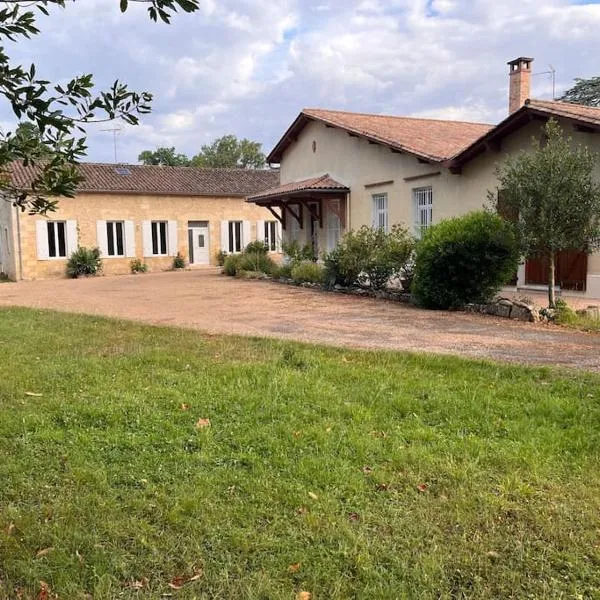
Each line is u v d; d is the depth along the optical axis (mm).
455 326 9016
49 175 2529
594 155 9844
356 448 4027
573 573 2689
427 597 2553
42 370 6289
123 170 29578
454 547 2898
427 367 6160
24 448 4156
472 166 13812
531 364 6160
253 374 5891
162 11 2318
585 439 4109
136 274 26328
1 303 14148
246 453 4008
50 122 2336
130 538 3023
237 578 2699
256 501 3359
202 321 10039
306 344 7410
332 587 2623
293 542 2959
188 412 4836
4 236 26703
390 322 9523
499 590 2594
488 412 4707
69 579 2711
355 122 18672
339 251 14516
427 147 15508
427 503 3307
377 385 5469
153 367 6371
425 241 11219
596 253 11484
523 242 9688
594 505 3242
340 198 19203
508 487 3451
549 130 9766
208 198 29516
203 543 2975
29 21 2246
